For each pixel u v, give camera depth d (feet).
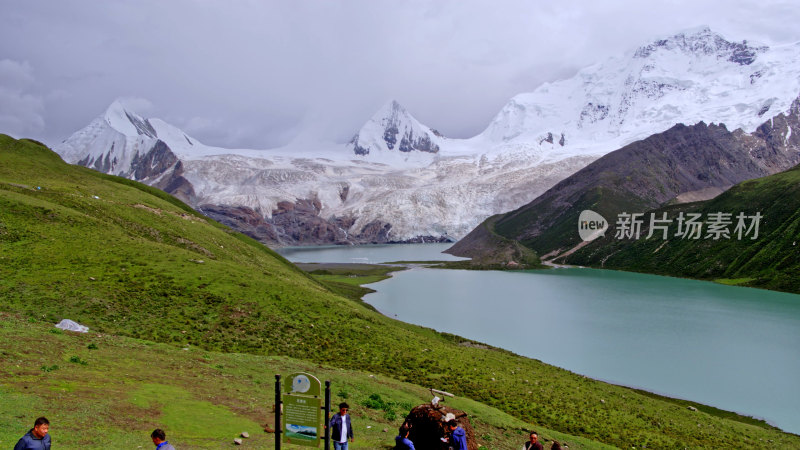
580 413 166.20
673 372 260.62
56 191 301.22
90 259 211.61
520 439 124.88
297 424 70.38
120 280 197.16
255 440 81.92
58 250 212.02
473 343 289.12
